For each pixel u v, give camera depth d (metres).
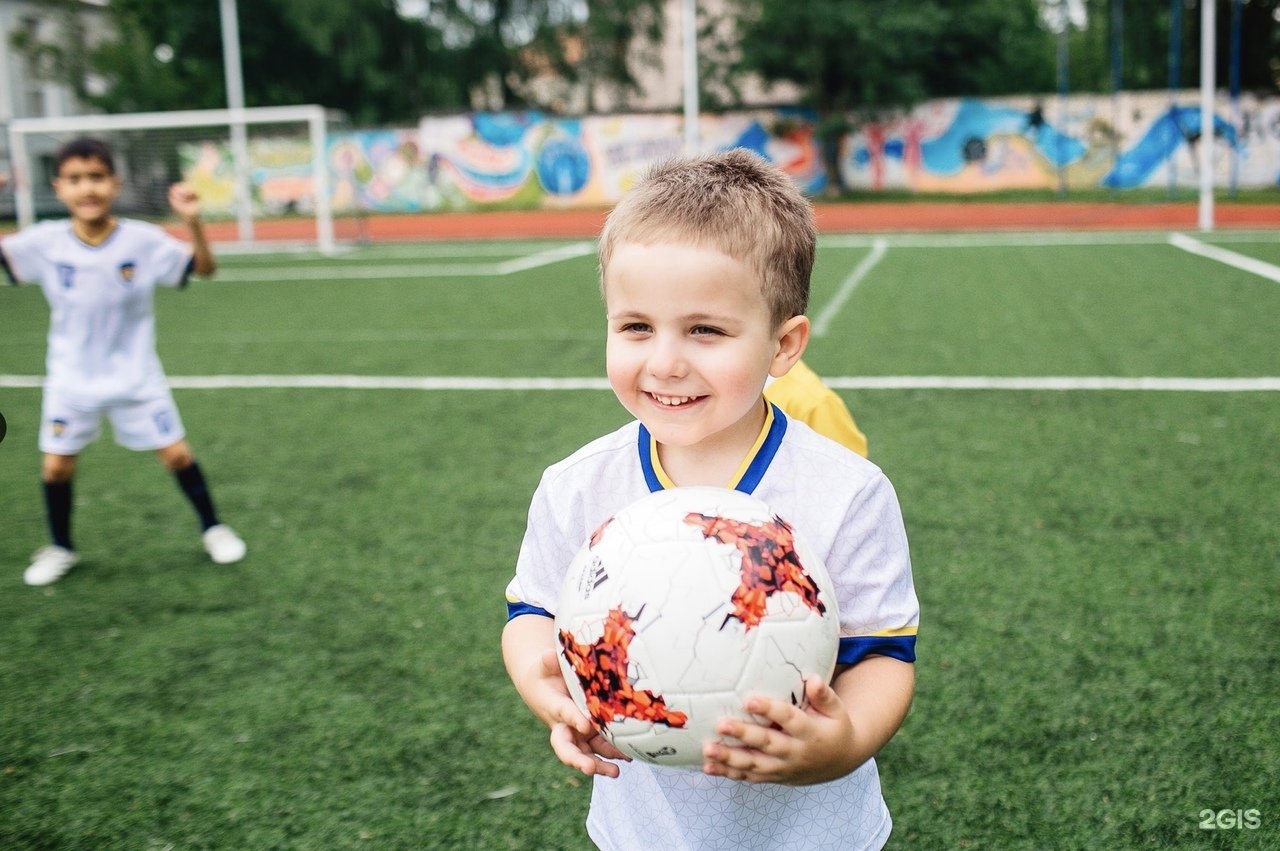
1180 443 5.25
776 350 1.38
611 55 32.88
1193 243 14.66
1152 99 24.77
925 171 26.81
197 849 2.36
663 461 1.46
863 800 1.53
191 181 25.14
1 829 2.45
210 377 7.66
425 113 33.44
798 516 1.39
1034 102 25.66
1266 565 3.72
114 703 3.05
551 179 27.69
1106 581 3.62
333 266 15.48
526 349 8.38
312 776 2.64
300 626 3.53
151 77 29.53
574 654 1.27
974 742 2.66
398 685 3.09
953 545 3.99
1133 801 2.40
